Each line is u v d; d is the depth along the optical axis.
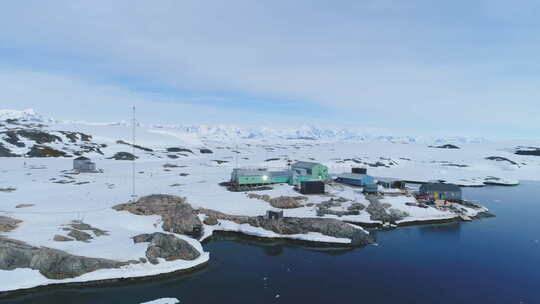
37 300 30.89
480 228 58.66
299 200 65.50
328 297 33.59
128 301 31.55
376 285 36.41
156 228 49.34
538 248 48.44
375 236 53.28
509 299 33.50
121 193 62.31
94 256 36.31
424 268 41.12
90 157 114.19
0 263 32.62
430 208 66.31
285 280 37.38
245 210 59.84
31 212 47.75
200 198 63.16
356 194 71.94
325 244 48.81
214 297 33.00
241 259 43.25
